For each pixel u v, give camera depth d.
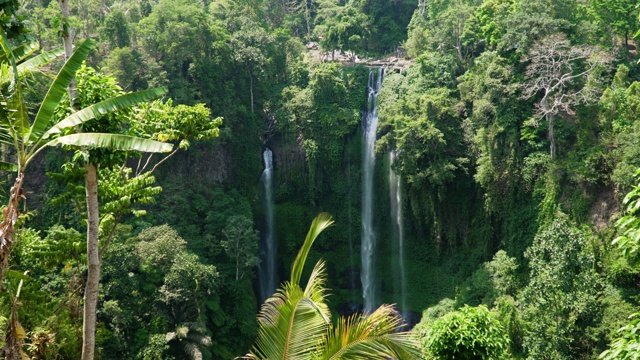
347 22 65.38
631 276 36.31
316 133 55.91
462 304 42.50
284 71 62.38
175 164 49.94
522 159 45.28
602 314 34.97
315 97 56.19
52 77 15.13
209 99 52.66
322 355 10.07
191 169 50.78
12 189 12.00
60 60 45.19
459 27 57.88
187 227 46.06
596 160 41.00
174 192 47.75
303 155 56.56
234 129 54.62
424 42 61.97
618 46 51.91
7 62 13.82
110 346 32.38
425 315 43.50
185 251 40.12
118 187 18.45
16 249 20.70
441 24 61.19
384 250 55.41
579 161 42.19
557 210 42.56
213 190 51.19
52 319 21.39
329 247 56.81
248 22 63.41
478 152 48.69
